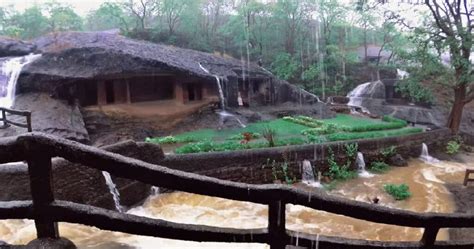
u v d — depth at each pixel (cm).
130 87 1864
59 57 1709
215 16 3183
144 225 197
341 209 206
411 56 1903
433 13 1823
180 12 2881
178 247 705
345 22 3297
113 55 1714
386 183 1350
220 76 2083
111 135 1595
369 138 1577
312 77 2928
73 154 181
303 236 211
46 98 1590
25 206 188
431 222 224
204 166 1199
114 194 973
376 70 3077
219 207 1075
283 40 3228
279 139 1541
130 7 2838
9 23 2634
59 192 820
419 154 1727
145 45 2147
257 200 199
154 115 1798
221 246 709
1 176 763
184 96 1981
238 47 3175
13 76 1620
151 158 1076
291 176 1349
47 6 2777
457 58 1777
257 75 2455
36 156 180
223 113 2055
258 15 3114
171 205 1081
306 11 3141
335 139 1552
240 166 1266
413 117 2367
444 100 2536
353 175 1425
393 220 216
